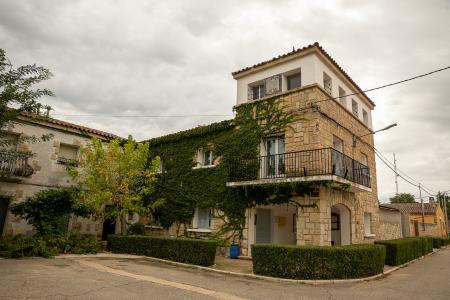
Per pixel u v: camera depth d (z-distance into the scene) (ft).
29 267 30.19
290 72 46.14
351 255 30.76
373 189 57.52
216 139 51.44
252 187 42.65
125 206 48.78
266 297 22.97
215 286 26.30
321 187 38.88
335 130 45.70
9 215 47.42
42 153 51.67
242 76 51.19
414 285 29.35
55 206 44.11
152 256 42.83
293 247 30.60
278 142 45.32
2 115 31.55
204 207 49.57
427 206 139.13
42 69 32.73
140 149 51.16
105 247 51.11
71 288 22.61
